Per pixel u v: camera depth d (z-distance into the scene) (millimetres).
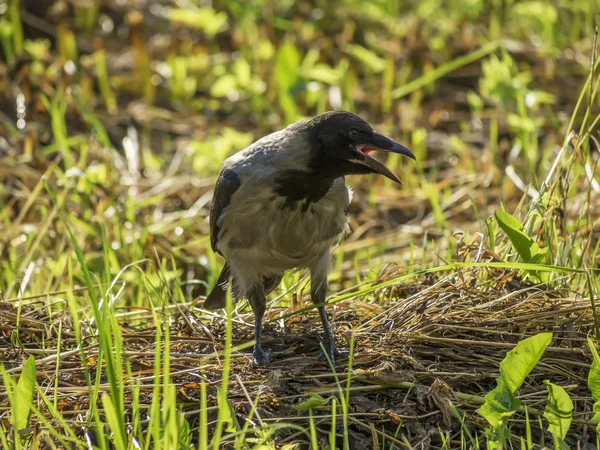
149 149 16594
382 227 14750
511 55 19031
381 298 10391
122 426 7000
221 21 19266
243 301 10797
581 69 18578
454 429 8086
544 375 8711
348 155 9102
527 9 20188
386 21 20094
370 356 8875
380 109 17750
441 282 9891
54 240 12805
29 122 17031
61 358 8992
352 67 18984
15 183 14828
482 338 9117
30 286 11883
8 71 18281
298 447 7762
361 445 7918
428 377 8570
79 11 20109
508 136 16922
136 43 18125
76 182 14109
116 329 7246
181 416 7219
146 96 18188
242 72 17703
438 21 20219
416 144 16172
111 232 13141
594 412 8094
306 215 9461
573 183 11367
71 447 7594
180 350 9422
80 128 17172
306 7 20391
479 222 11781
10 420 7832
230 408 7641
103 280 11836
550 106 17703
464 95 18344
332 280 12727
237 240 9680
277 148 9336
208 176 15523
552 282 9891
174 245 13297
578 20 20016
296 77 17266
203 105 18219
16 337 9414
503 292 9688
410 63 18859
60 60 18203
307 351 9492
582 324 9250
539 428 8109
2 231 13344
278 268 9891
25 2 19844
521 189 14297
